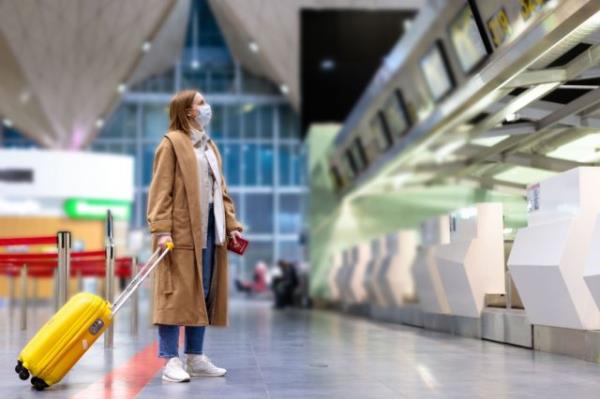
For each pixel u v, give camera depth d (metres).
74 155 25.09
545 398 3.54
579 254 5.19
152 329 9.62
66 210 25.02
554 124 7.09
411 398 3.55
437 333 8.38
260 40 28.02
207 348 6.48
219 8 28.53
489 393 3.71
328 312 16.19
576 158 6.96
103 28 26.58
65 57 27.58
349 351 6.12
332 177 19.64
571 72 6.57
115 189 25.78
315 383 4.11
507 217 7.24
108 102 31.98
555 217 5.55
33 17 24.66
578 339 5.36
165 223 4.33
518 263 5.77
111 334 6.59
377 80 13.23
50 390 3.92
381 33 20.52
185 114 4.58
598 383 4.07
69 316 4.01
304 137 20.47
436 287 8.56
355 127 15.72
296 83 29.19
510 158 8.02
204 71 37.22
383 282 11.79
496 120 8.32
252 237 36.81
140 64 32.69
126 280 19.97
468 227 7.58
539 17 6.52
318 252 19.47
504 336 6.75
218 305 4.54
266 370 4.75
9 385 4.11
